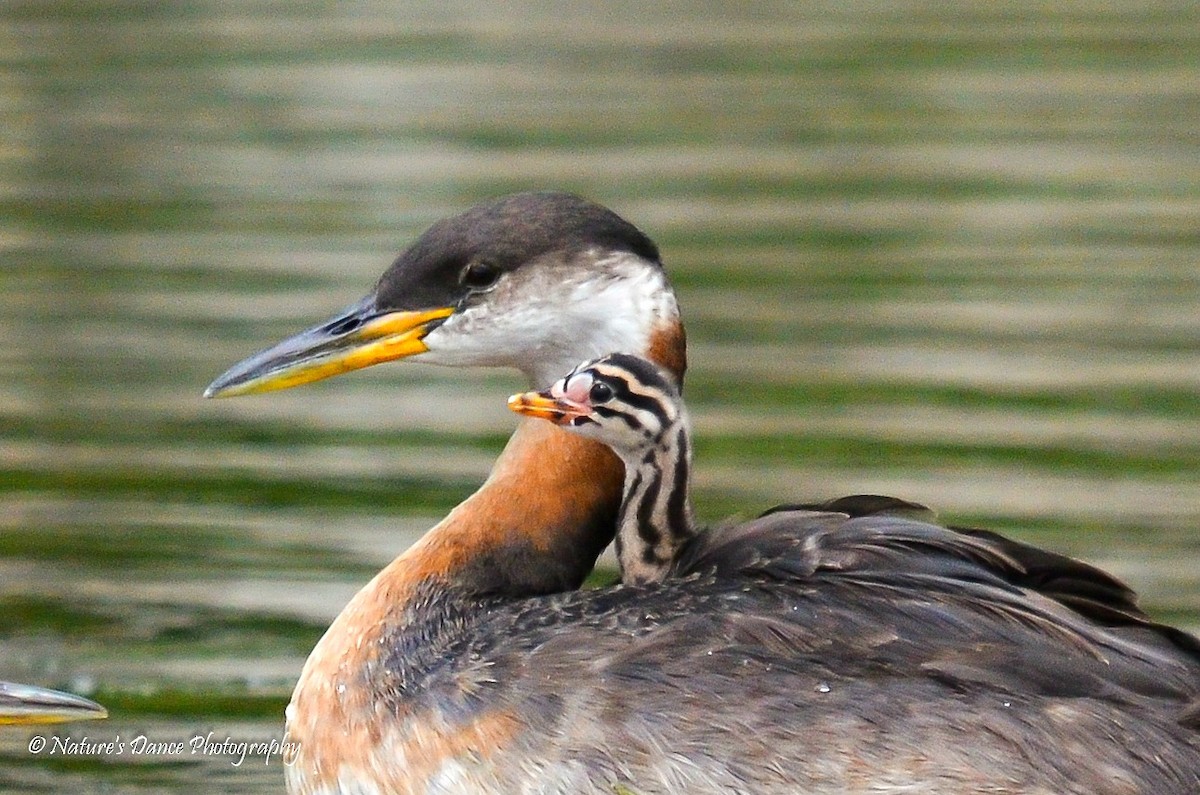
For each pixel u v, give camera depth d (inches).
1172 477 609.3
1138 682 377.4
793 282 802.8
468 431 665.0
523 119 1030.4
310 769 410.9
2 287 803.4
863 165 952.9
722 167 954.1
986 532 408.8
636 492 426.3
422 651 406.0
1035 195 907.4
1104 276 798.5
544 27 1221.7
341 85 1085.8
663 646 386.9
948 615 382.3
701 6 1259.8
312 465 634.8
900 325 751.7
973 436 645.9
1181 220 868.6
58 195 924.0
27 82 1091.9
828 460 625.6
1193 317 753.6
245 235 864.3
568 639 393.1
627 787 378.9
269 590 545.3
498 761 387.5
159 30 1188.5
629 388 421.4
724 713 378.0
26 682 489.7
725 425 658.8
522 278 439.8
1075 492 598.5
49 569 558.6
